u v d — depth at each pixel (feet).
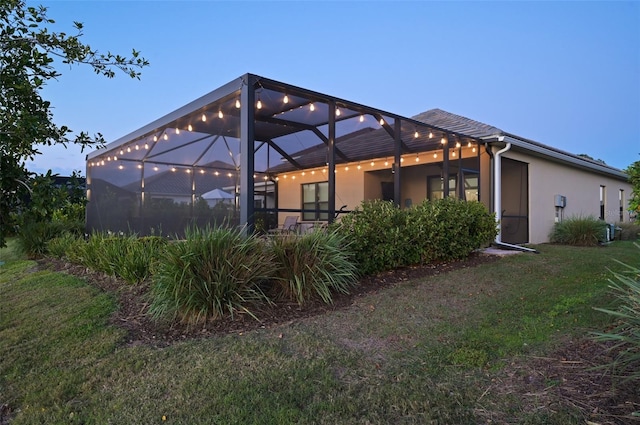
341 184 39.52
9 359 9.43
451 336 9.91
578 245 31.32
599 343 8.66
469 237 21.93
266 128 24.11
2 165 7.13
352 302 13.08
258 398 7.06
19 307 14.12
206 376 7.95
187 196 22.12
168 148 23.58
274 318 11.51
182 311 11.23
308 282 12.98
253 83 15.52
